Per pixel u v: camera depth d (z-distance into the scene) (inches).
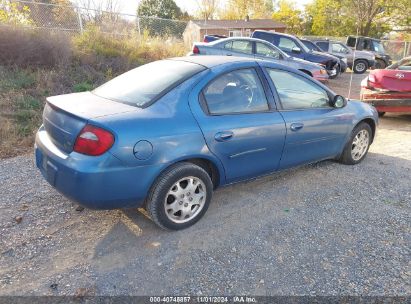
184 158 122.3
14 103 279.6
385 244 124.1
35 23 464.1
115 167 109.1
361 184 173.3
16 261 111.9
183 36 709.3
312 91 168.2
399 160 209.0
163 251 118.4
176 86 127.6
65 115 116.8
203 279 105.9
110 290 100.8
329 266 112.3
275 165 155.3
